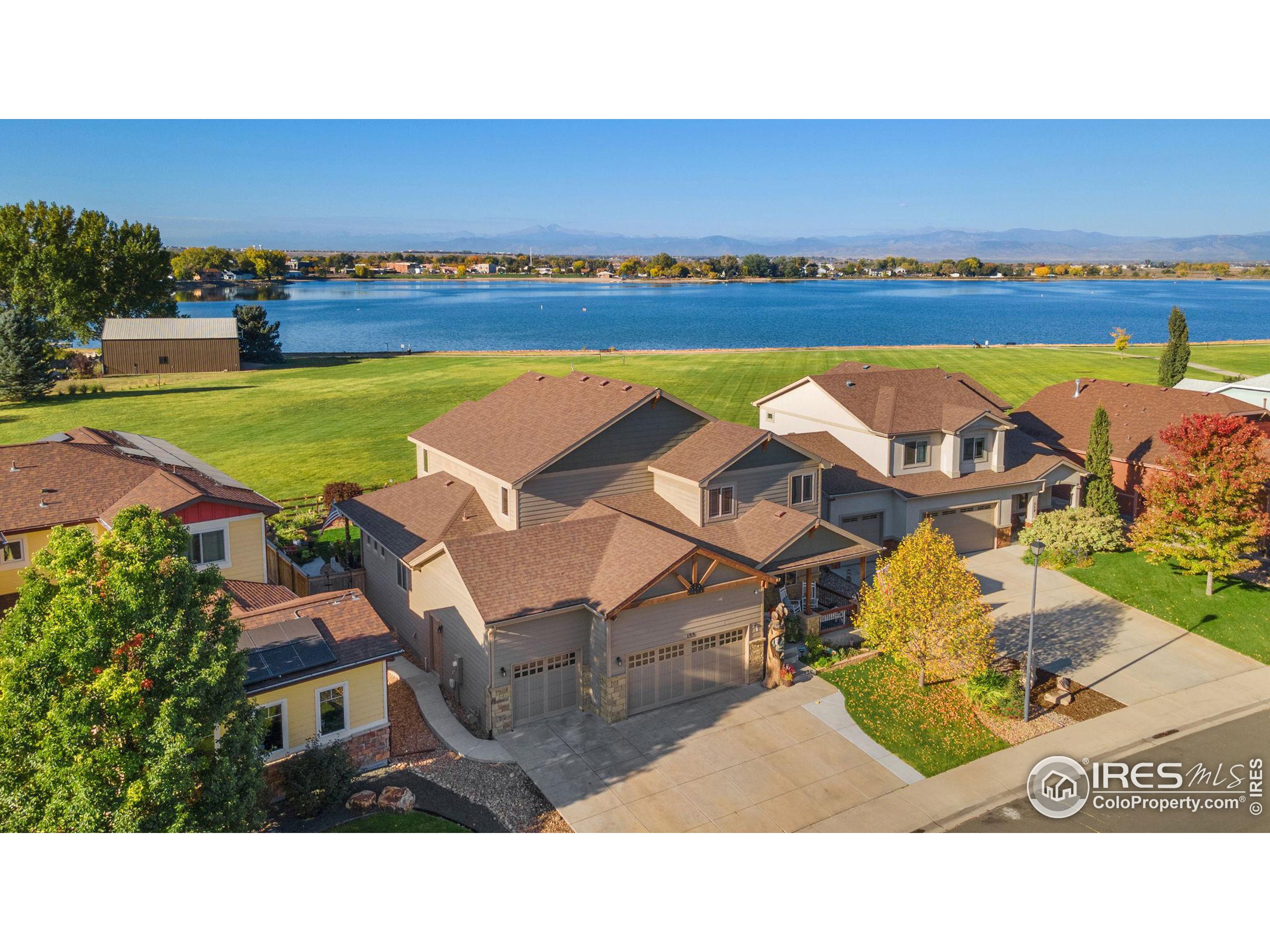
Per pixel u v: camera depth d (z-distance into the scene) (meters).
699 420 32.75
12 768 14.76
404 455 55.91
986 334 150.25
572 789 20.91
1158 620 31.20
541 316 195.38
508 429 32.78
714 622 25.55
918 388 41.81
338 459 54.94
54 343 96.31
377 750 21.94
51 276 92.56
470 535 29.47
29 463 30.25
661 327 166.12
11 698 14.45
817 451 39.22
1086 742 23.20
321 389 81.75
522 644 23.56
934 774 21.67
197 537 27.72
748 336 147.75
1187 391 47.47
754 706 25.14
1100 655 28.48
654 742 23.11
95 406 73.00
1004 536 39.53
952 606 25.20
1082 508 38.62
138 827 14.48
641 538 26.02
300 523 40.66
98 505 28.89
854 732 23.67
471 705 24.39
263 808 19.20
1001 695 24.53
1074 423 48.03
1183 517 32.78
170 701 14.45
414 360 103.62
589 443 30.12
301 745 20.81
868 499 36.94
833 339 142.25
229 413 70.38
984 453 39.53
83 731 14.12
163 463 34.69
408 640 29.44
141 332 92.38
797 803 20.31
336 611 23.12
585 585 24.81
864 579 31.12
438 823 19.22
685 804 20.25
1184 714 24.70
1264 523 31.75
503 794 20.66
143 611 14.98
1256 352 104.81
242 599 26.05
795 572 31.23
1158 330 160.00
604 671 23.89
